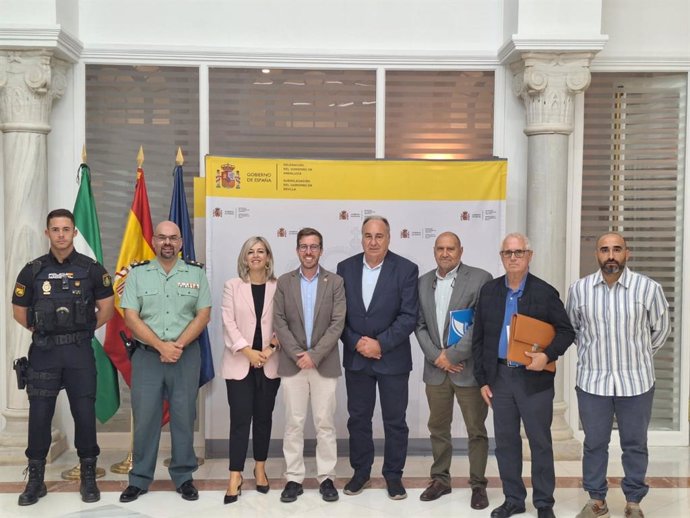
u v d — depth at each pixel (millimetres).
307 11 5559
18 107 5078
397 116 5656
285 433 4480
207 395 5230
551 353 3936
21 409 5203
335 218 5246
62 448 5363
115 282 4934
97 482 4746
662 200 5660
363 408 4465
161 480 4805
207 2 5516
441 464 4492
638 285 3943
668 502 4438
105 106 5527
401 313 4379
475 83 5660
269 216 5211
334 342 4355
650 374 4000
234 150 5602
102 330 5324
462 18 5625
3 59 5043
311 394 4492
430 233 5266
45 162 5238
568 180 5582
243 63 5516
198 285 4523
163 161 5566
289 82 5609
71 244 4379
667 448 5613
